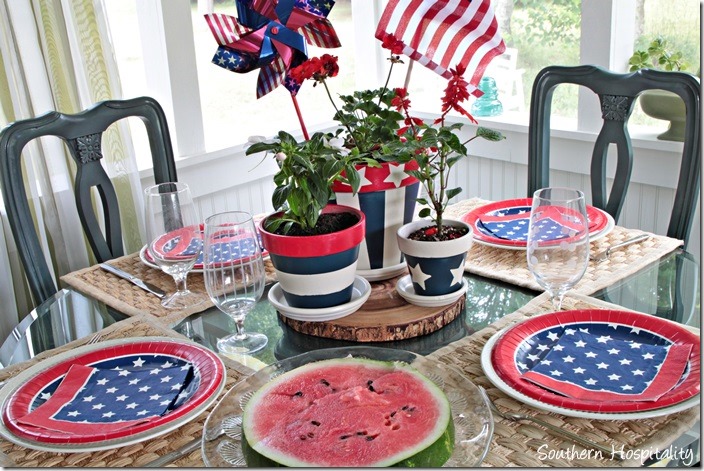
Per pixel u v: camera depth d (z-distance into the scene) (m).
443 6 1.35
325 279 1.08
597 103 2.23
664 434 0.79
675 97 2.02
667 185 2.14
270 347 1.08
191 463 0.82
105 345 1.08
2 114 1.98
